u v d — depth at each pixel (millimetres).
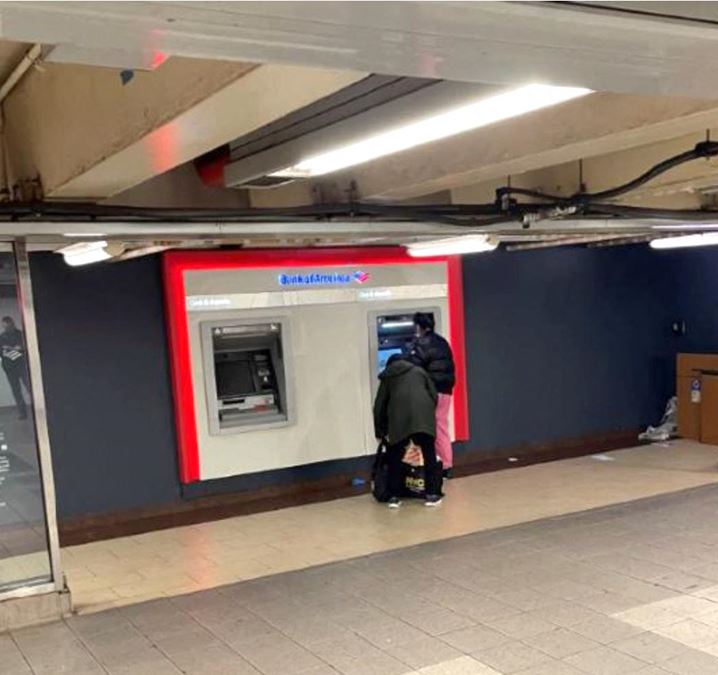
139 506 6410
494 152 3326
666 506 5988
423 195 4547
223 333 6551
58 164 3258
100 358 6230
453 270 7484
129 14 865
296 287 6781
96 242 4242
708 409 8281
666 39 1011
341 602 4410
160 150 2604
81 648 3955
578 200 4023
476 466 7711
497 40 987
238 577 4949
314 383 6902
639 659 3529
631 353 8773
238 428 6574
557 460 7816
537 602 4246
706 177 3871
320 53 1007
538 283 8141
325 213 4105
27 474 4297
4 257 4160
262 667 3654
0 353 4219
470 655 3658
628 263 8695
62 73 3064
